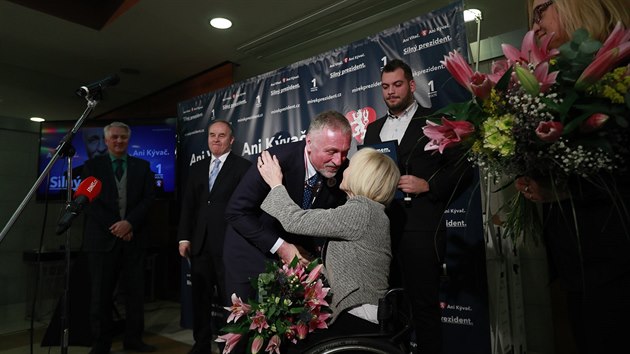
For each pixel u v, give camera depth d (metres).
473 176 1.82
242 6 3.11
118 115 5.61
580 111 0.84
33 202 4.66
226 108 3.33
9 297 4.41
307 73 2.74
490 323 2.04
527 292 2.65
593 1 0.96
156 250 4.69
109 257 2.98
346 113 2.47
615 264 0.87
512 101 0.90
